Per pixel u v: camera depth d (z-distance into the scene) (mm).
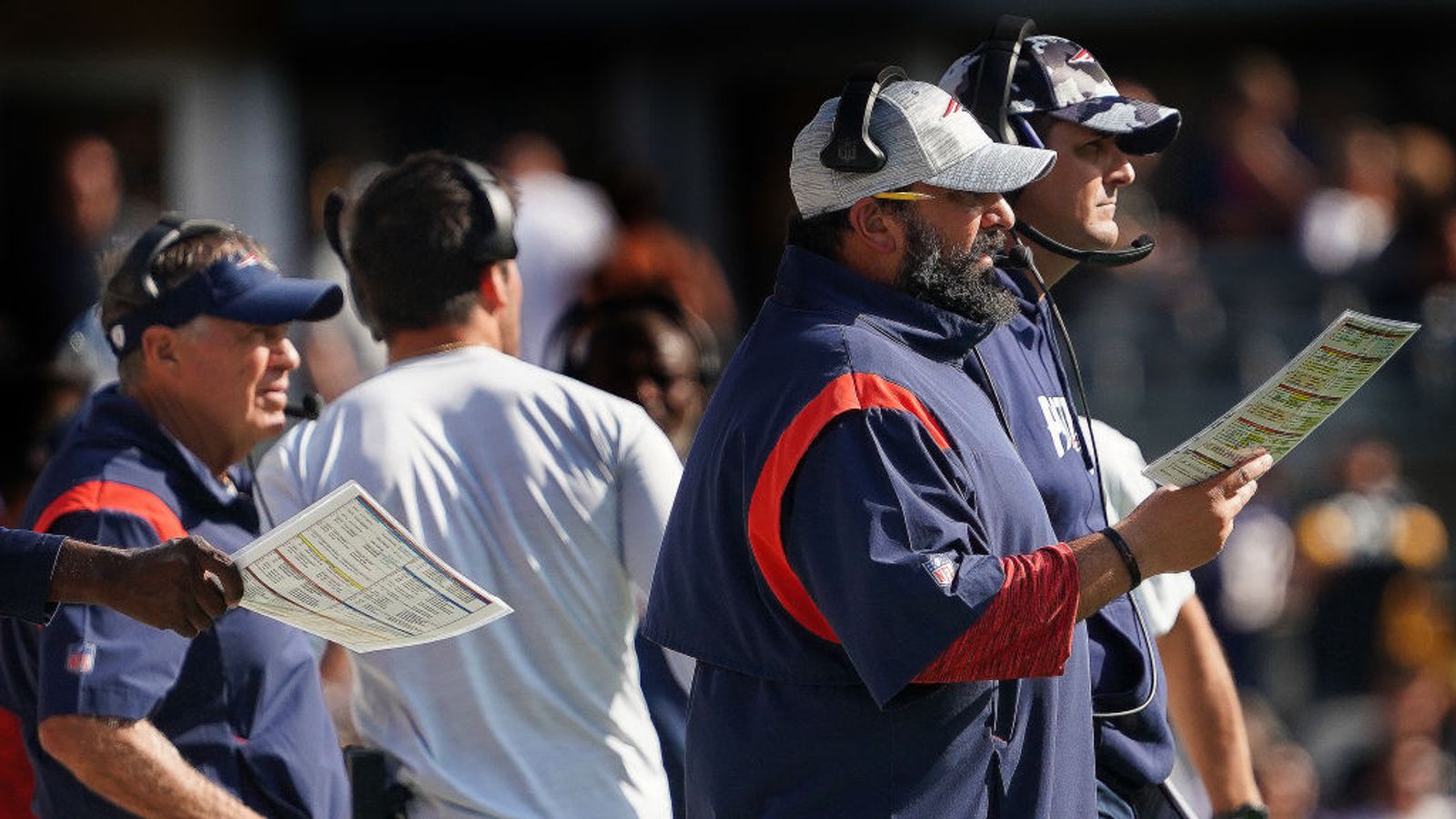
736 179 48625
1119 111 14062
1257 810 16094
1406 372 45688
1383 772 37844
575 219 32156
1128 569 11602
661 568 12797
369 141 47250
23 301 37188
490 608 11227
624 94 47938
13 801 14875
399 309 14219
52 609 11367
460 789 13453
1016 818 11922
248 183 44406
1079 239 14352
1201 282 45219
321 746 13594
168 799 12570
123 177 43781
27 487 18281
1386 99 50562
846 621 11422
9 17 42781
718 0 46469
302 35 45125
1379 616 40344
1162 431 44312
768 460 11828
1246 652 38750
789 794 12008
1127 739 13945
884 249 12312
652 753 14062
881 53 47094
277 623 13375
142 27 43438
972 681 11539
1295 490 44312
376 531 10852
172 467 13281
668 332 18141
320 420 14148
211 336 13484
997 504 11930
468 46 47375
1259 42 49969
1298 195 46969
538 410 13852
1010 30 14242
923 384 11867
